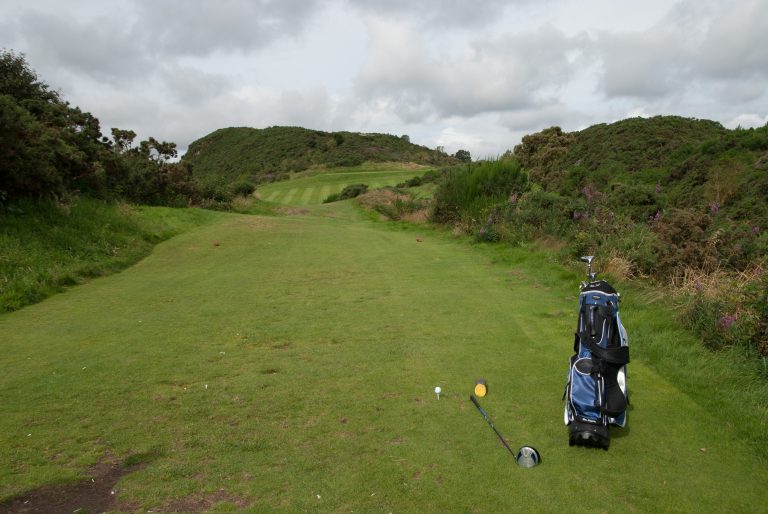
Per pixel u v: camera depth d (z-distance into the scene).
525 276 10.92
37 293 10.41
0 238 12.44
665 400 5.05
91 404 5.15
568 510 3.42
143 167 27.66
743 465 3.95
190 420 4.77
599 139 56.03
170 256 15.76
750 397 4.97
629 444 4.26
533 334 7.12
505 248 14.45
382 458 4.06
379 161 110.94
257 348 6.82
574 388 4.16
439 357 6.30
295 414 4.86
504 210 16.61
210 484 3.75
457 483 3.72
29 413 4.96
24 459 4.11
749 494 3.60
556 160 59.12
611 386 4.16
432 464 3.97
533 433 4.44
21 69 21.27
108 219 17.44
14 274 10.90
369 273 11.98
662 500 3.53
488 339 6.95
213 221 23.38
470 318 7.96
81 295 10.68
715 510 3.42
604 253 10.30
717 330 6.29
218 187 34.88
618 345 4.32
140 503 3.53
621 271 9.44
